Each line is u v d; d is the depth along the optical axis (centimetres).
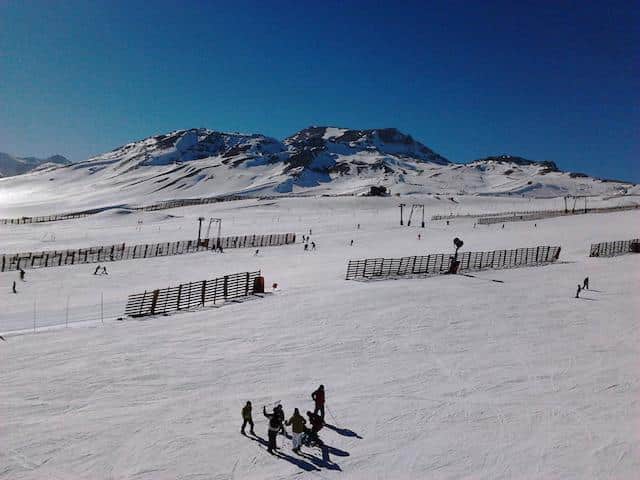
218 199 18812
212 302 3700
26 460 1568
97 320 3259
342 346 2623
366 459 1597
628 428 1802
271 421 1647
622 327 2975
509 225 9025
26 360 2422
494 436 1739
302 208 14612
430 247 6600
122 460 1579
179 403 1975
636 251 5962
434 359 2450
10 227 10681
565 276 4519
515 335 2819
